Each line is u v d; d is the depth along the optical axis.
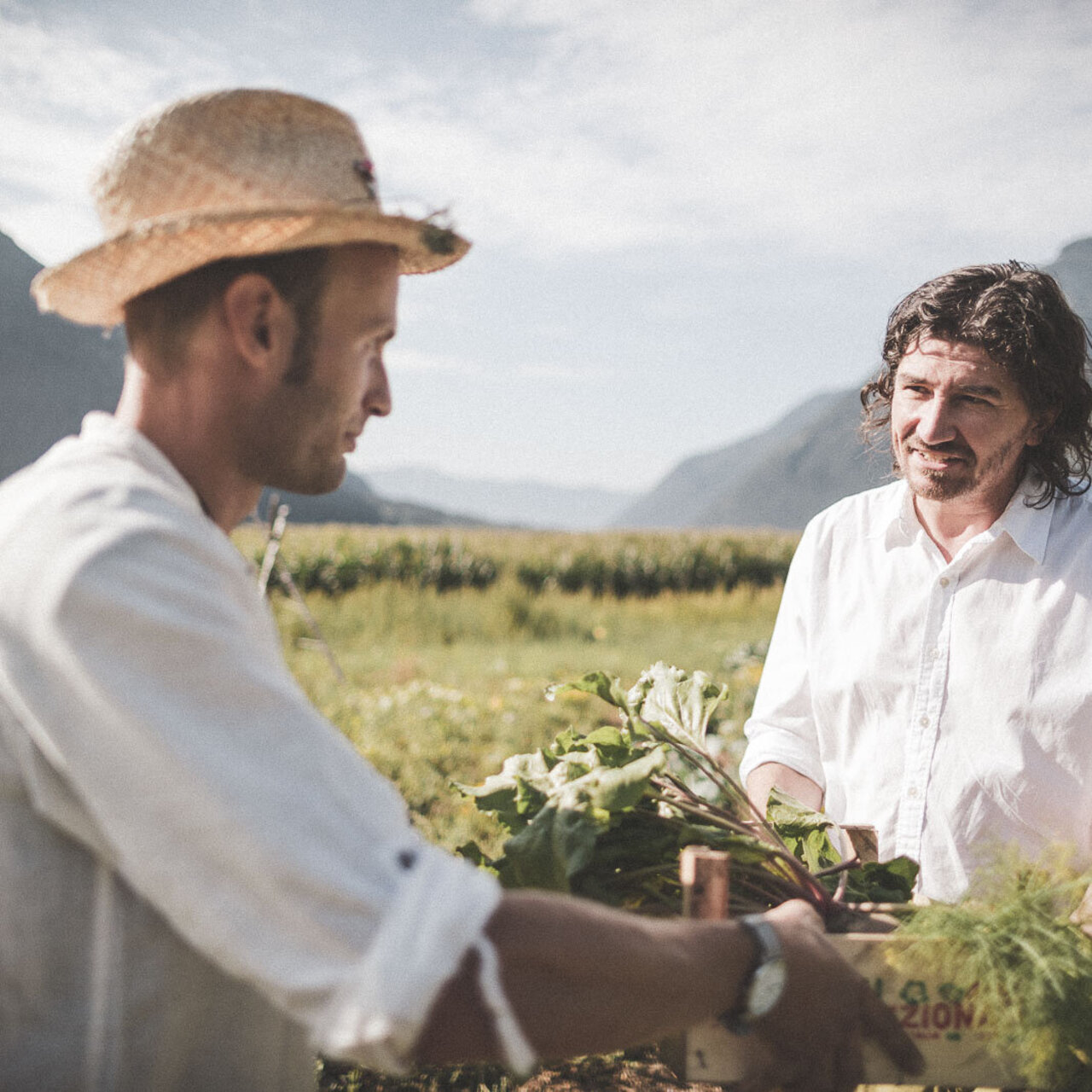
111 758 0.79
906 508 1.88
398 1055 0.77
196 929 0.79
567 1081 2.21
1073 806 1.69
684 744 1.49
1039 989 1.07
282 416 1.00
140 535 0.83
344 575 15.83
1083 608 1.69
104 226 1.04
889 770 1.83
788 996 0.98
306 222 0.94
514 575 17.77
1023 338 1.60
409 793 4.56
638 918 0.94
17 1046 0.88
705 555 19.28
